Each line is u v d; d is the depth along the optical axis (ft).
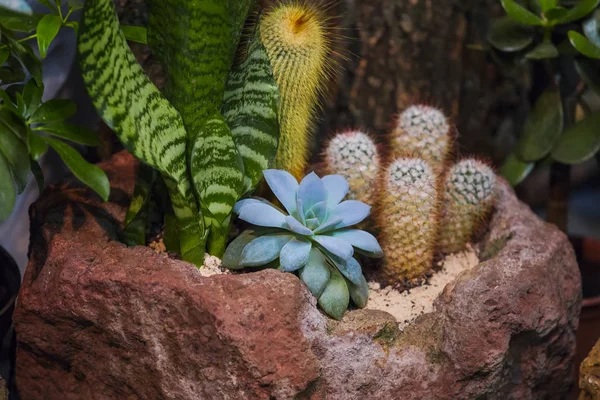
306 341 2.24
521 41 2.89
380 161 2.69
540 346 2.49
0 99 2.42
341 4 2.91
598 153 3.07
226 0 2.25
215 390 2.25
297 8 2.53
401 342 2.36
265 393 2.22
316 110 2.76
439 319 2.39
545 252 2.53
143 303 2.27
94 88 2.19
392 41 2.98
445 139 2.72
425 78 3.04
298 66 2.50
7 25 2.36
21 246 2.91
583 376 2.42
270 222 2.38
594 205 4.23
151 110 2.29
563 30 2.92
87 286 2.30
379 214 2.61
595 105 3.54
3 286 2.67
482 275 2.41
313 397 2.28
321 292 2.35
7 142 2.27
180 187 2.34
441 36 3.01
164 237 2.49
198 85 2.32
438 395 2.35
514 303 2.37
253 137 2.46
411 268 2.57
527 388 2.52
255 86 2.45
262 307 2.23
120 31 2.22
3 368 2.63
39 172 2.45
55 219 2.52
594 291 3.07
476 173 2.62
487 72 3.12
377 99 3.02
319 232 2.40
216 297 2.23
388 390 2.33
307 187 2.41
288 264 2.33
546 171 3.66
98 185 2.27
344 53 2.95
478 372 2.34
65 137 2.34
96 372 2.40
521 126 3.25
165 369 2.29
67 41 2.79
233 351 2.20
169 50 2.30
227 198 2.40
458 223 2.66
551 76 2.96
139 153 2.24
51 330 2.40
